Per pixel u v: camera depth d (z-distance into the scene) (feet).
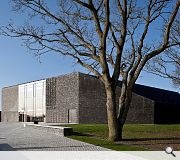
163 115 169.68
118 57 66.69
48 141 62.80
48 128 85.81
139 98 165.07
